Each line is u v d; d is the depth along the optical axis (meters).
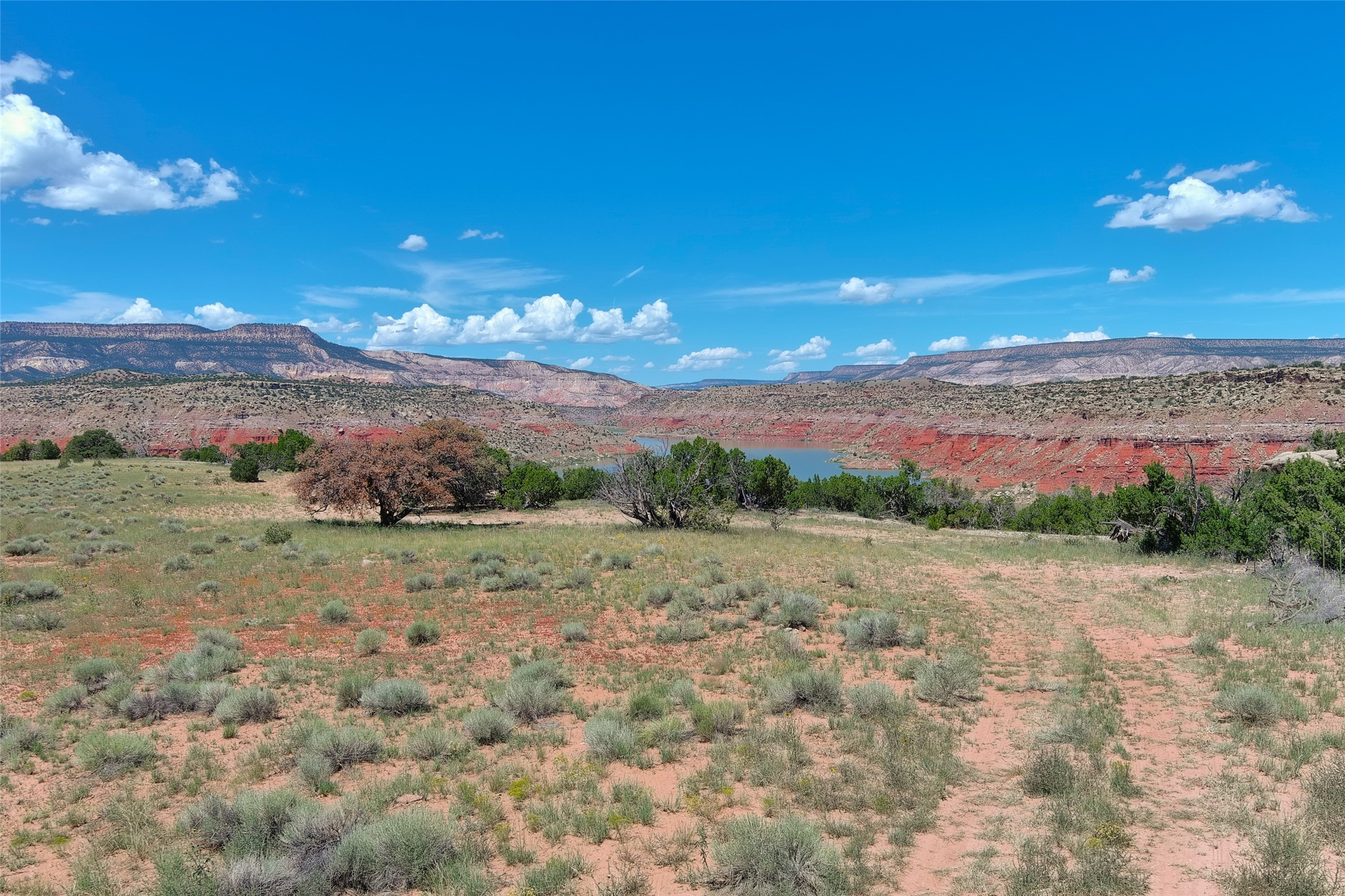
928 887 5.27
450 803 6.89
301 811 6.07
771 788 7.05
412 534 28.67
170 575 18.83
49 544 23.45
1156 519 25.69
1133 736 8.20
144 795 7.17
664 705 9.23
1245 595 16.08
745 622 14.03
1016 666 11.23
